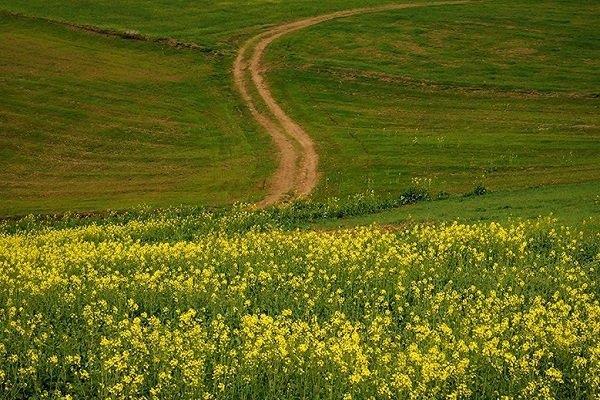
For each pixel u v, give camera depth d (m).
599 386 15.23
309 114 63.47
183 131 60.53
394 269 22.34
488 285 21.84
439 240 26.20
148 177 51.25
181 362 16.64
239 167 52.78
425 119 61.50
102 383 15.65
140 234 33.03
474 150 52.66
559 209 32.72
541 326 17.36
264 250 26.31
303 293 21.22
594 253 25.34
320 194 46.09
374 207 39.09
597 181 40.75
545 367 16.45
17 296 21.09
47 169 52.53
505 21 87.00
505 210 33.78
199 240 30.73
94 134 58.72
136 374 16.03
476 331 17.02
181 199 46.38
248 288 22.00
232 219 36.25
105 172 52.31
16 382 16.52
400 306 20.69
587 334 17.25
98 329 19.11
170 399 15.26
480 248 25.61
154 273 22.03
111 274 23.95
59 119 60.47
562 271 22.33
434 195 42.09
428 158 51.59
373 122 61.28
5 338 18.25
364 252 24.44
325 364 16.12
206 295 21.05
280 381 15.98
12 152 54.59
